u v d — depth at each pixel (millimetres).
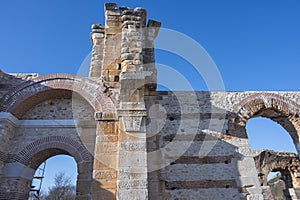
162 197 9125
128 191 6840
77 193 8648
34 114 10016
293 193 17234
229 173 10453
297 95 12617
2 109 9211
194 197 9891
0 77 9711
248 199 10016
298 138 12594
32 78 9938
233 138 11219
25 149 9336
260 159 17781
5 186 8609
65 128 9766
